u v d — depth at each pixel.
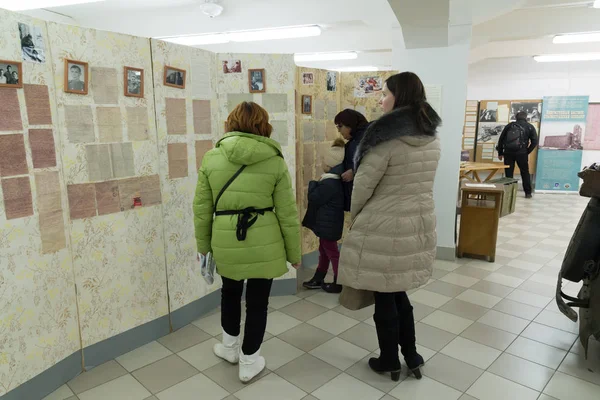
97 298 2.19
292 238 2.00
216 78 2.79
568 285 3.35
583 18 5.01
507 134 7.26
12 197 1.76
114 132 2.18
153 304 2.48
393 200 1.86
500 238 4.76
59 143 1.95
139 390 2.03
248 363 2.06
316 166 3.67
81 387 2.04
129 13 5.48
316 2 4.83
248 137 1.89
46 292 1.94
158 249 2.47
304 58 8.04
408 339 2.08
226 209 1.93
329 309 2.92
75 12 5.43
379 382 2.09
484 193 3.84
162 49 2.37
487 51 7.00
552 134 7.65
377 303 2.03
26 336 1.86
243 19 5.18
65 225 2.00
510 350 2.39
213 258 2.07
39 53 1.83
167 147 2.46
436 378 2.12
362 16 4.73
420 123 1.80
